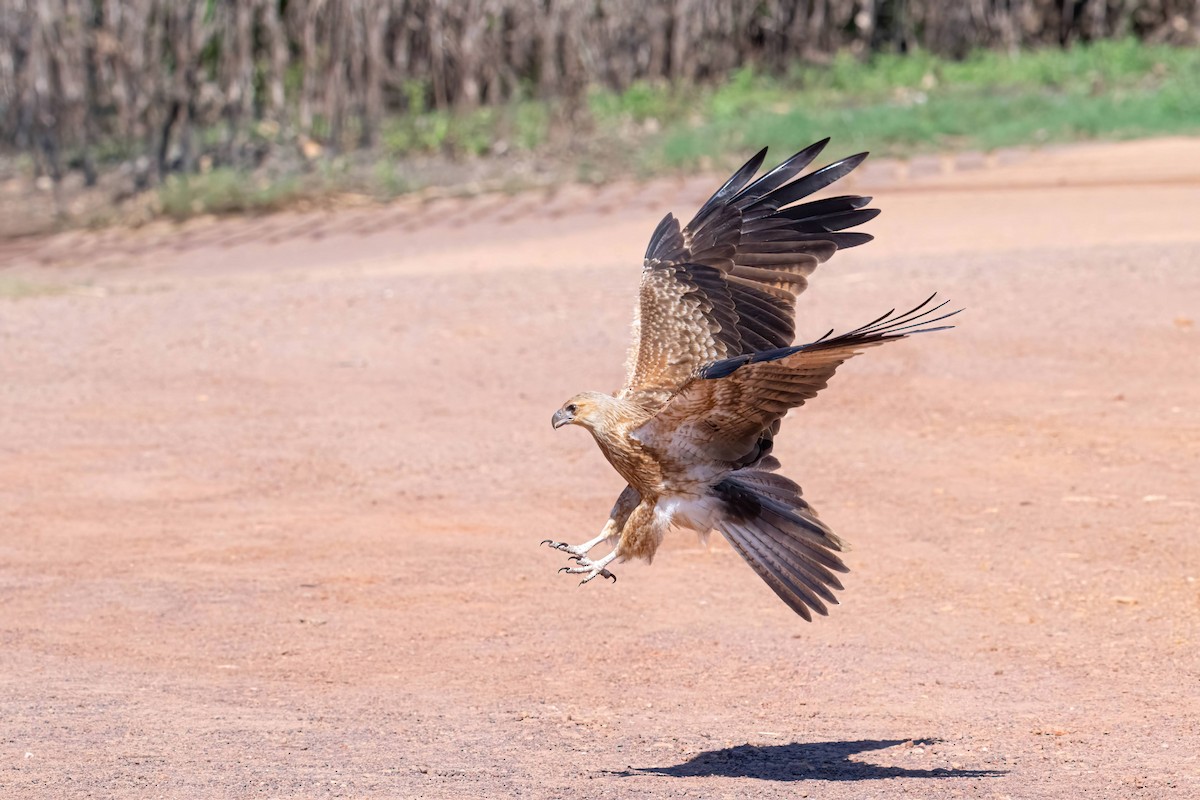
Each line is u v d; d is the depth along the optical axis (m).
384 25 115.44
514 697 25.77
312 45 112.50
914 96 122.56
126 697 25.77
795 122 108.19
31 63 108.88
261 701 25.58
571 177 101.62
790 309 19.78
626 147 107.75
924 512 36.75
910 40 140.25
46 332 60.31
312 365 53.94
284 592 32.62
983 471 39.78
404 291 65.06
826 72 131.75
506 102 120.62
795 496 18.92
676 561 34.75
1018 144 101.75
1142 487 37.72
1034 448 41.47
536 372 51.62
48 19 109.00
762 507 19.02
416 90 119.00
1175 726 23.36
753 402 18.14
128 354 56.34
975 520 36.00
